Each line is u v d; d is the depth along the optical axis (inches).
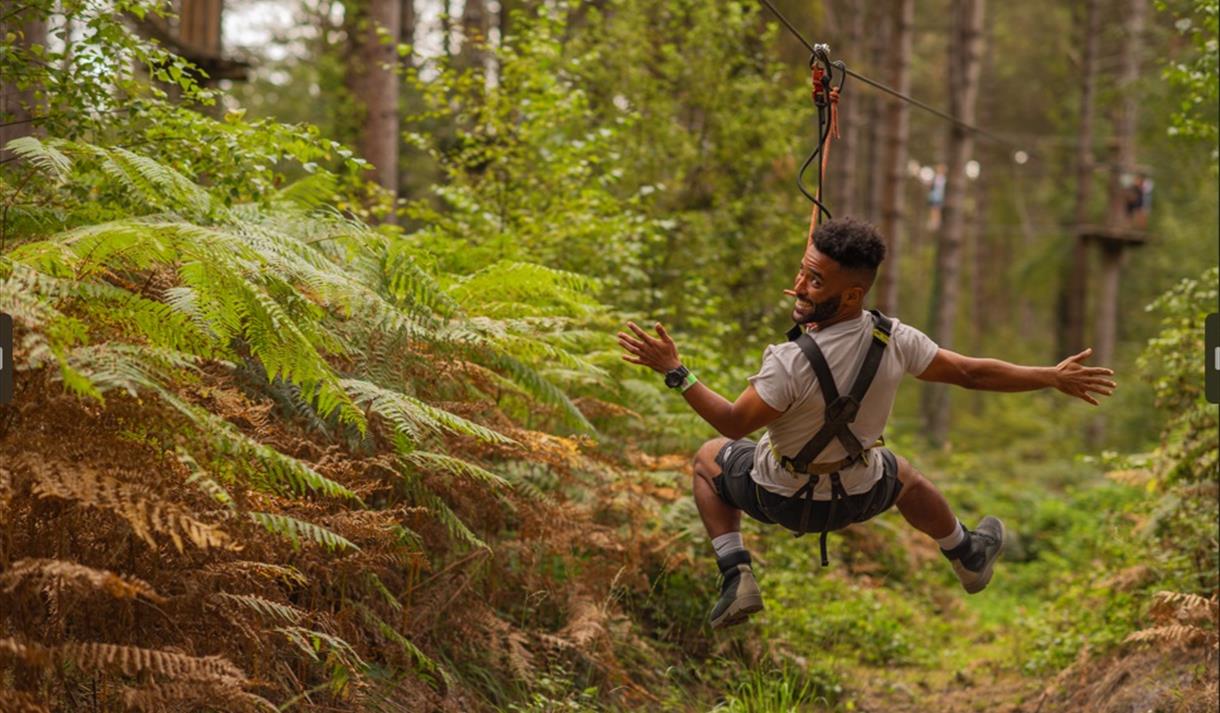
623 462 294.7
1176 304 346.0
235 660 177.9
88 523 158.7
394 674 217.6
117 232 163.8
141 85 229.5
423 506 225.0
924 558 508.1
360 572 210.8
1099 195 1302.9
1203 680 269.4
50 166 189.5
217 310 173.2
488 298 261.3
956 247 899.4
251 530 173.8
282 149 252.5
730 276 515.5
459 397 241.0
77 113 214.2
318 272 193.6
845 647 358.6
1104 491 639.1
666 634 299.1
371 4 479.5
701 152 540.7
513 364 238.5
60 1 229.5
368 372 214.1
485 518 249.3
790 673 308.8
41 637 155.6
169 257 173.6
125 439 153.9
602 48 510.9
